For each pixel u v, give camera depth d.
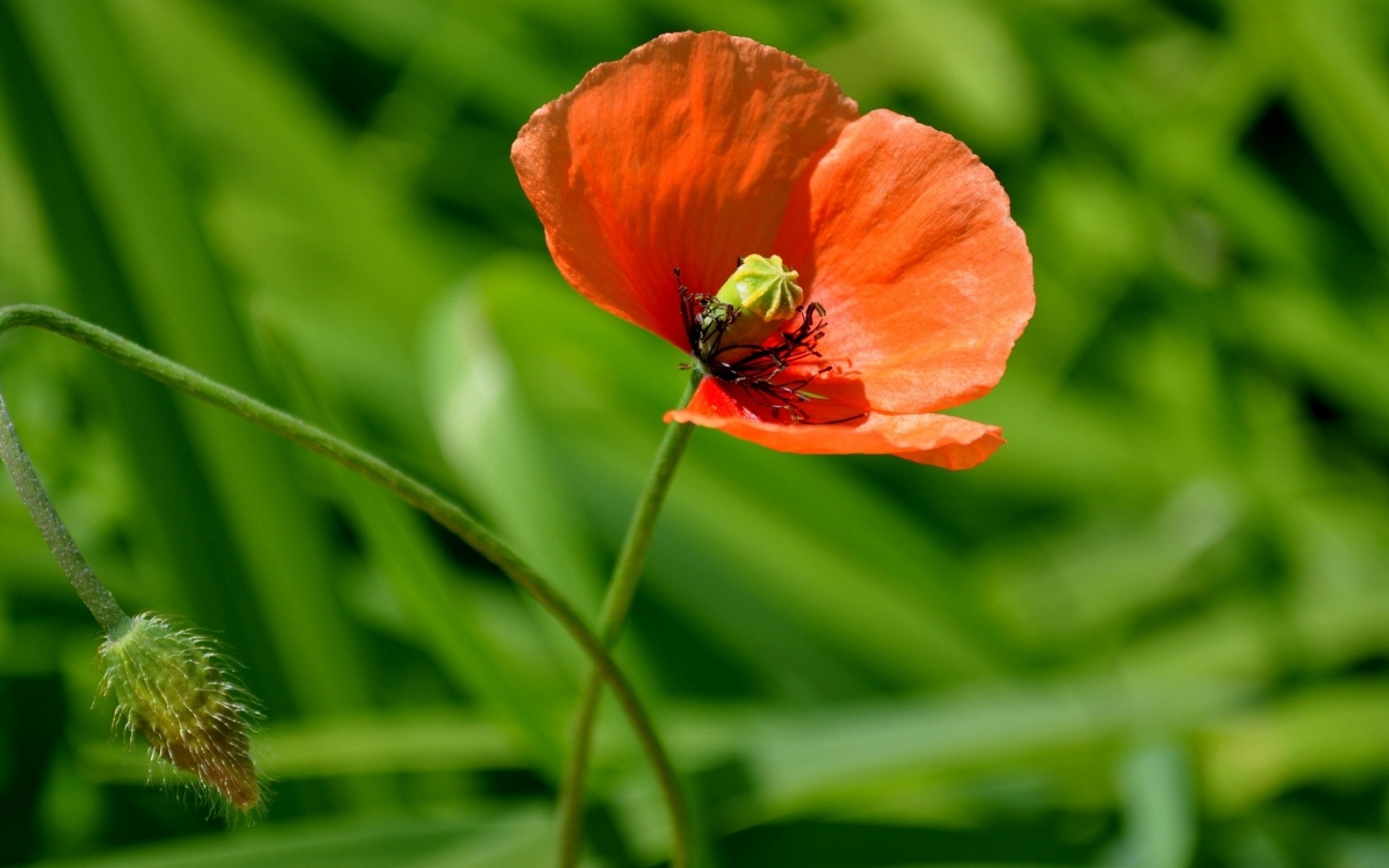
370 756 0.46
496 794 0.50
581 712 0.39
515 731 0.46
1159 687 0.49
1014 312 0.38
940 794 0.49
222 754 0.37
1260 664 0.55
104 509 0.51
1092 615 0.58
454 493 0.54
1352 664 0.55
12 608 0.50
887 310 0.39
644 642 0.54
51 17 0.48
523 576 0.38
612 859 0.45
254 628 0.47
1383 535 0.59
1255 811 0.50
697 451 0.53
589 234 0.38
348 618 0.48
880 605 0.52
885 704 0.49
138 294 0.48
